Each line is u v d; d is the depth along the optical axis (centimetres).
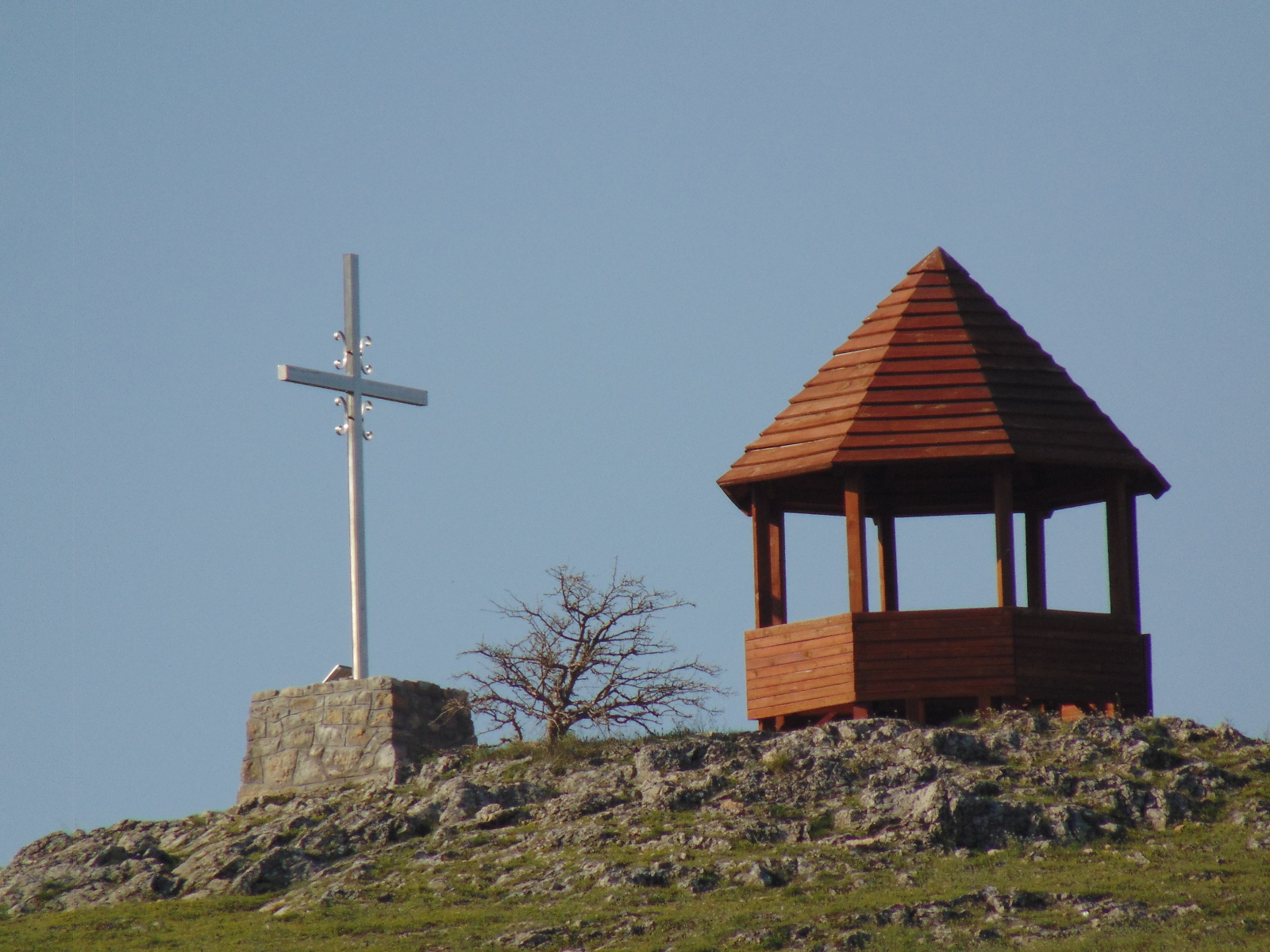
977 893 10194
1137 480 13525
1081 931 9762
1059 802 11175
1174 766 11712
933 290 13950
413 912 10662
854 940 9775
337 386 14312
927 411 13188
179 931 10725
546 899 10656
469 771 12825
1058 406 13400
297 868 11662
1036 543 14175
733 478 13412
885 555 14088
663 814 11550
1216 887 10212
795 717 13088
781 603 13500
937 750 11819
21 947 10606
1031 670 12631
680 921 10119
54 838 12975
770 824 11219
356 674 13925
